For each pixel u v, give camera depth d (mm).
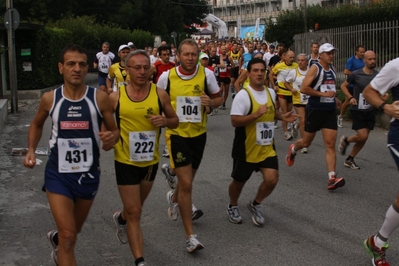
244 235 5977
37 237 5902
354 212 6746
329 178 7605
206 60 12727
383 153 10328
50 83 22297
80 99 4379
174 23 69000
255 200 6211
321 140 11820
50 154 4434
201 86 5973
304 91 7820
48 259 5297
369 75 8656
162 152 10461
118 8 53625
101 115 4461
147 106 4957
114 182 8273
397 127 4840
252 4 94875
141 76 4895
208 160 9781
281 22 35219
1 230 6113
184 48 5918
